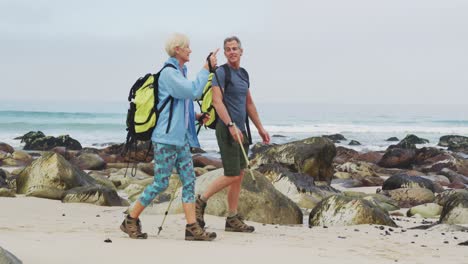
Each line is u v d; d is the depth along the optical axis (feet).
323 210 32.27
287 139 141.59
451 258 22.22
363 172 69.92
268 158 55.77
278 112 256.11
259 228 28.27
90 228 26.21
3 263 15.10
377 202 45.21
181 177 23.21
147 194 22.75
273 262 19.24
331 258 20.45
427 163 85.97
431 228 31.04
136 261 18.34
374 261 20.56
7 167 77.10
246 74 26.04
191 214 23.16
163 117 22.49
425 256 22.44
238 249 21.04
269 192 31.68
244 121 25.99
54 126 157.89
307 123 199.93
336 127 183.21
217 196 31.32
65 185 41.83
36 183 41.63
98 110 246.27
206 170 68.74
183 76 22.58
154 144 22.67
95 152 89.35
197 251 20.20
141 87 22.65
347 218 31.37
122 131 152.56
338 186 61.52
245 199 30.89
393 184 54.75
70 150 100.63
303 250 21.77
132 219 22.86
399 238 26.94
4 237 20.89
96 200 38.32
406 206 47.73
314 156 54.80
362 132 170.50
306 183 44.29
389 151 87.40
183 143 22.80
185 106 22.71
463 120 223.10
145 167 67.87
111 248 19.89
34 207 35.50
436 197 46.96
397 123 208.13
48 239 21.01
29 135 114.93
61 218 30.60
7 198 38.91
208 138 131.85
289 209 31.86
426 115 252.21
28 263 17.16
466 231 30.27
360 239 26.14
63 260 17.85
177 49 22.63
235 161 25.73
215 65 22.35
